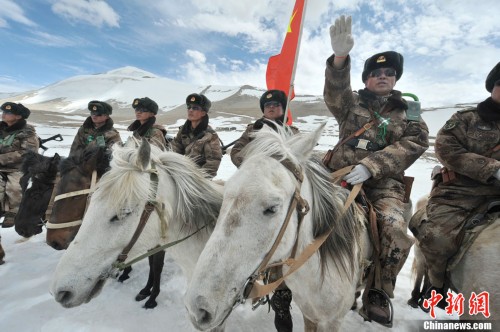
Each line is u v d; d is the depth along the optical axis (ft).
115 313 10.29
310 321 7.40
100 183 6.13
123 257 6.06
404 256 7.68
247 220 4.27
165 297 11.50
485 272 5.63
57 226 7.73
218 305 4.04
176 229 6.94
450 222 6.82
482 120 6.89
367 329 9.75
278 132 5.79
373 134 7.89
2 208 13.03
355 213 6.73
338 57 7.39
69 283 5.63
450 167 6.93
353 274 6.45
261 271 4.45
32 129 14.51
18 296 11.00
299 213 4.96
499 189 6.79
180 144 13.10
